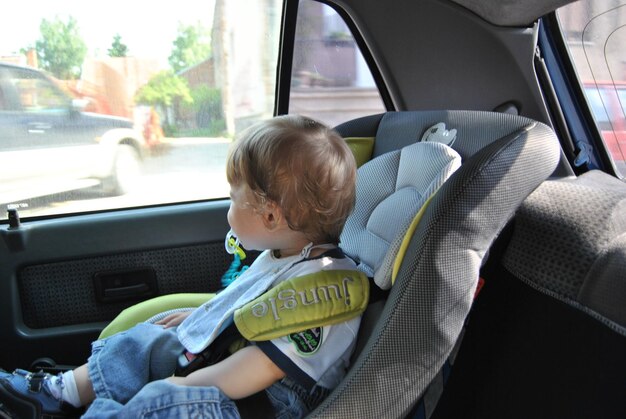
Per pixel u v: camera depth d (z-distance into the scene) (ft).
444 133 4.18
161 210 5.82
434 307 3.01
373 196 4.32
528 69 5.87
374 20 6.12
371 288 3.64
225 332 3.76
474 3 5.60
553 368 3.95
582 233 3.75
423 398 4.28
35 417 3.77
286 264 3.71
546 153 3.19
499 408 4.33
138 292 5.75
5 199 5.80
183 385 3.45
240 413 3.48
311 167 3.35
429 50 6.17
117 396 3.79
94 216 5.73
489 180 3.02
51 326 5.60
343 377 3.48
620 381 3.60
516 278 4.09
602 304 3.60
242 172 3.47
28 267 5.49
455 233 2.98
